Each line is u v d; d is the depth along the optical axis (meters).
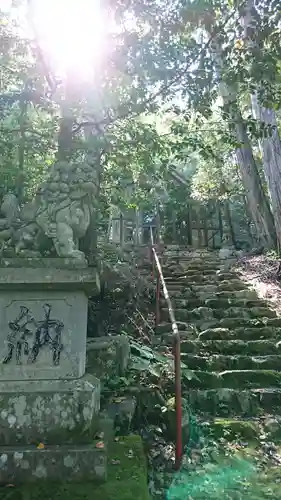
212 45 4.25
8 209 3.45
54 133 5.01
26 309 3.21
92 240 3.63
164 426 4.00
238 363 5.37
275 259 10.44
